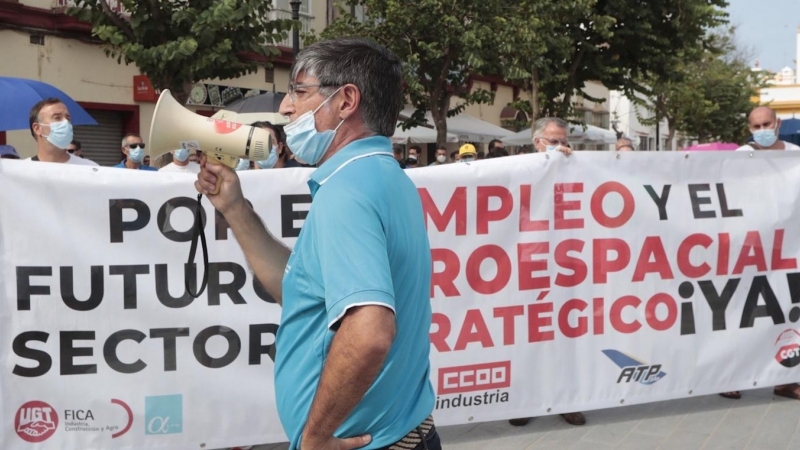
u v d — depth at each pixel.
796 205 4.94
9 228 3.63
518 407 4.43
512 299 4.38
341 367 1.62
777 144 5.68
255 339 3.92
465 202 4.28
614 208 4.56
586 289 4.53
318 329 1.82
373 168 1.82
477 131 19.66
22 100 7.00
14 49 12.36
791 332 4.98
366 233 1.70
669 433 4.52
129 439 3.81
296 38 11.05
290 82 2.02
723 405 5.02
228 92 15.66
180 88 8.91
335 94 1.93
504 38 13.47
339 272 1.67
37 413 3.70
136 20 8.38
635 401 4.66
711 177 4.77
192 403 3.87
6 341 3.64
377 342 1.60
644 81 21.89
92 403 3.75
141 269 3.79
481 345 4.34
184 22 8.60
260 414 3.95
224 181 2.28
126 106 14.23
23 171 3.64
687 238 4.71
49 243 3.67
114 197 3.75
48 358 3.70
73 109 7.54
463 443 4.38
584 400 4.56
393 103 1.99
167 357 3.84
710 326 4.79
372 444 1.84
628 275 4.60
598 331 4.57
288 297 1.90
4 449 3.65
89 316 3.73
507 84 27.11
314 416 1.69
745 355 4.87
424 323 1.94
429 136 17.95
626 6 19.03
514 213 4.37
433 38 13.65
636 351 4.64
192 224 3.84
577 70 20.34
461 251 4.29
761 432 4.50
